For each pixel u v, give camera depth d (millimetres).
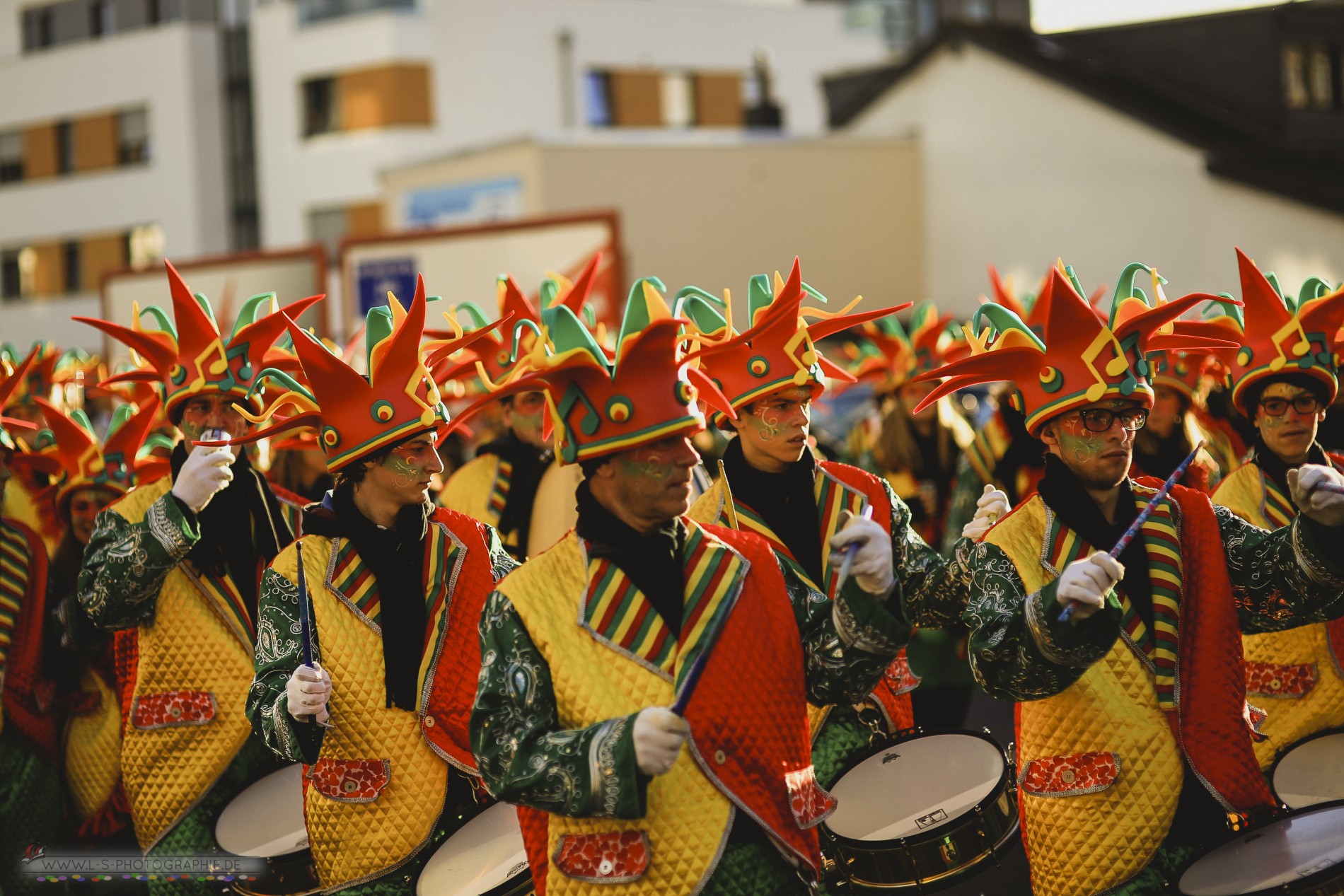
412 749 4617
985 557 4141
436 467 4586
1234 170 20312
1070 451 4145
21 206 41438
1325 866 3734
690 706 3537
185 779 5371
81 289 41125
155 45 39625
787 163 24188
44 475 7504
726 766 3543
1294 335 5172
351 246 18422
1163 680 4113
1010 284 7672
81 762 6297
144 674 5434
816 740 5523
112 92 40219
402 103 36625
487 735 3531
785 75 41594
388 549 4617
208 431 5262
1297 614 4145
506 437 7527
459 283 17750
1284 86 22172
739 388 5121
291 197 37969
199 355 5539
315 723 4152
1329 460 5414
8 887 6074
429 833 4617
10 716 6082
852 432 10898
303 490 7656
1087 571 3607
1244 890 3742
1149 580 4148
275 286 19312
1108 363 4066
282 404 5047
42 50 41688
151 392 7141
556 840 3672
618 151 22969
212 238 39875
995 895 6176
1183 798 4164
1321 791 4688
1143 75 23234
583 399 3533
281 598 4566
